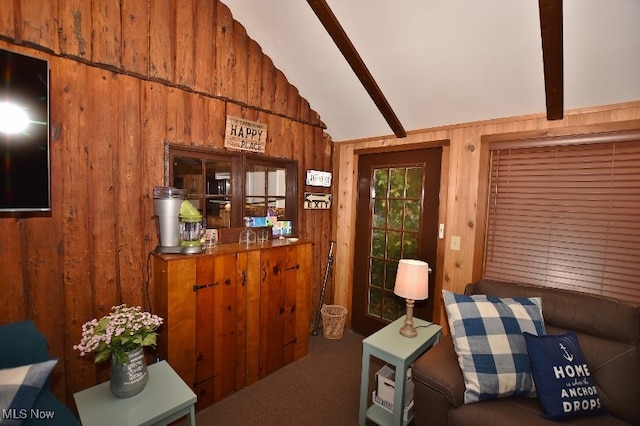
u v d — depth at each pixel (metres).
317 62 2.44
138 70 1.89
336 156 3.37
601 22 1.48
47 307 1.66
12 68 1.40
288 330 2.54
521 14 1.57
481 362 1.54
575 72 1.75
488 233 2.35
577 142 1.94
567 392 1.40
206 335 2.00
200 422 1.89
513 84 1.97
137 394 1.41
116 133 1.85
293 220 2.99
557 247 2.04
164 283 1.84
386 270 3.02
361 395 1.89
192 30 2.11
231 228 2.47
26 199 1.47
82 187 1.74
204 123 2.23
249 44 2.46
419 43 1.93
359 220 3.23
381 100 2.45
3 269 1.53
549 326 1.77
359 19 1.89
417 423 1.64
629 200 1.80
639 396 1.46
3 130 1.40
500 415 1.39
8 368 1.14
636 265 1.78
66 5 1.62
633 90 1.72
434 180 2.65
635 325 1.58
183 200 2.04
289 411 2.01
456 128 2.47
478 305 1.73
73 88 1.68
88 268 1.78
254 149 2.55
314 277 3.25
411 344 1.86
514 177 2.22
